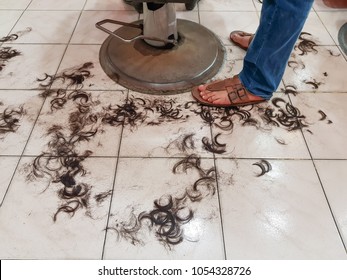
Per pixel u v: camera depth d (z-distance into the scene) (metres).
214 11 1.42
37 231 0.74
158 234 0.74
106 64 1.15
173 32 1.16
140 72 1.10
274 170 0.86
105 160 0.88
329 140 0.93
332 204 0.80
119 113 1.00
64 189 0.81
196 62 1.14
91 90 1.07
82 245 0.72
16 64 1.16
